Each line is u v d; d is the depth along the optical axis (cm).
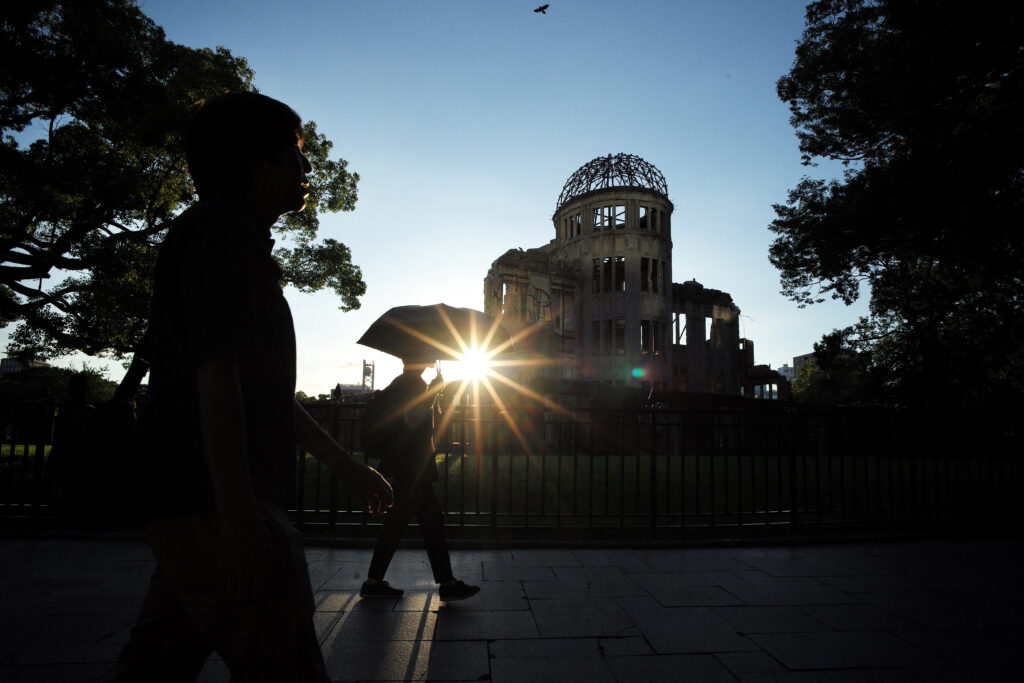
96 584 418
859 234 1378
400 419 397
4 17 1059
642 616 367
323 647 310
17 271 1385
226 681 263
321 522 650
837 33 1396
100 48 1122
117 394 161
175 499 121
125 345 1689
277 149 142
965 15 1090
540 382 2889
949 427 773
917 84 1182
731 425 673
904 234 1385
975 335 2188
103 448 125
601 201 4134
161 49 1291
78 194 1206
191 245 119
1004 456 815
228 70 1499
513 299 3925
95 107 1205
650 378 3934
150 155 1390
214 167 138
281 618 116
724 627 349
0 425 611
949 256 1338
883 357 3045
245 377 125
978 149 1141
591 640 324
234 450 109
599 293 4069
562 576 466
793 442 691
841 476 709
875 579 468
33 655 286
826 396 5347
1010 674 285
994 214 1120
